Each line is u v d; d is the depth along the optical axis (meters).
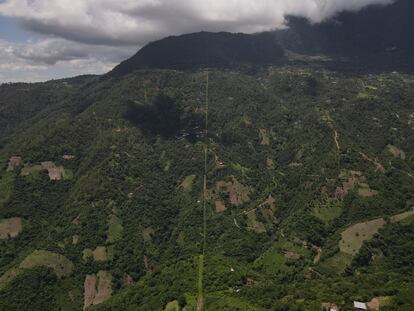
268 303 197.12
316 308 186.00
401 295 191.00
